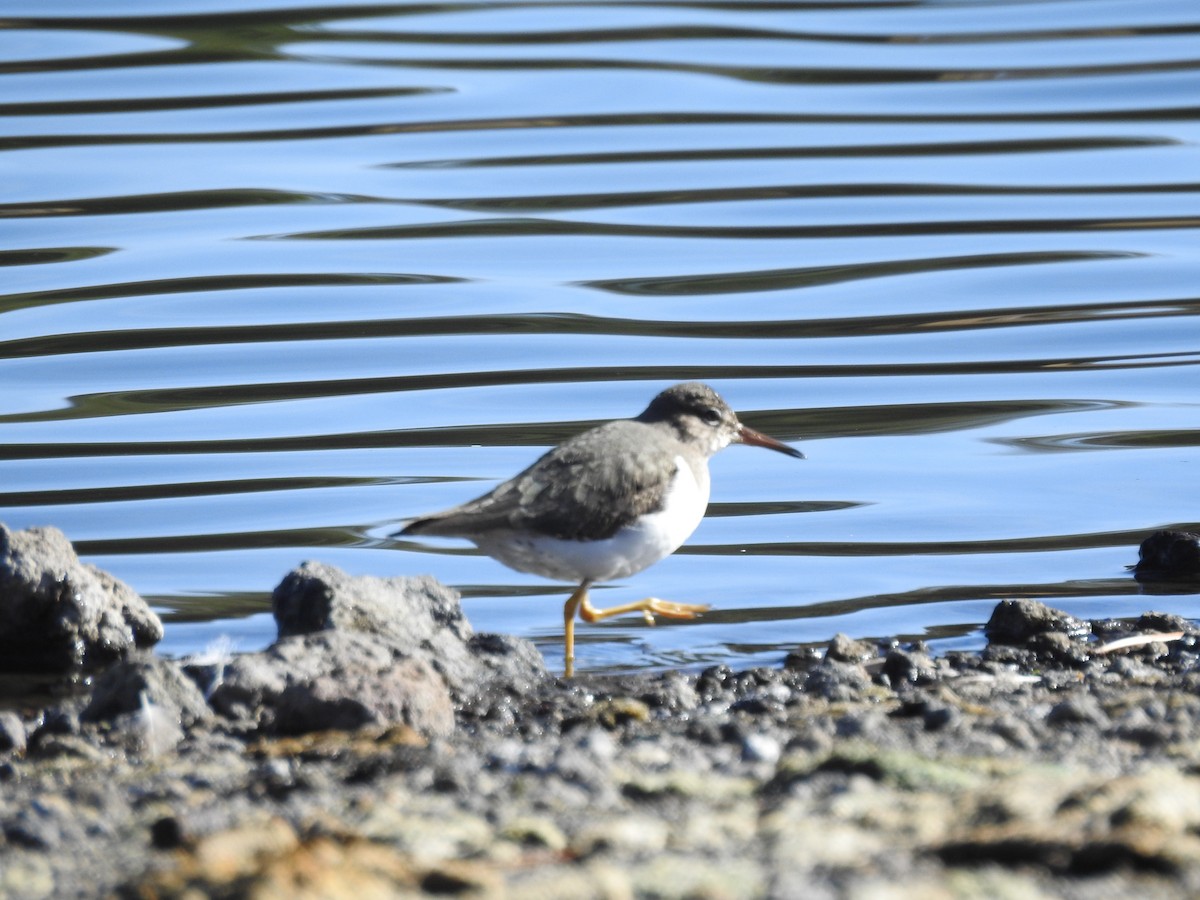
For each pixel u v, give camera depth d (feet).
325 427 54.90
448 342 62.64
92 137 84.48
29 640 38.06
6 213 74.18
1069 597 42.42
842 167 82.99
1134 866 18.65
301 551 45.78
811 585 43.60
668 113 90.74
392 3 110.11
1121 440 53.52
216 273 68.95
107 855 21.90
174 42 99.91
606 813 22.62
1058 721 28.55
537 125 88.63
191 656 36.45
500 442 53.57
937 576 43.98
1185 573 43.62
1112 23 107.34
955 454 52.80
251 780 26.05
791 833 20.61
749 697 32.89
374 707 30.27
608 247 72.95
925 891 17.90
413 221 75.61
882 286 68.64
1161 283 68.08
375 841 21.30
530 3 111.86
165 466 51.42
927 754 25.48
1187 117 89.97
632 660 38.63
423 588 38.11
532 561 38.37
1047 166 82.84
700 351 61.93
